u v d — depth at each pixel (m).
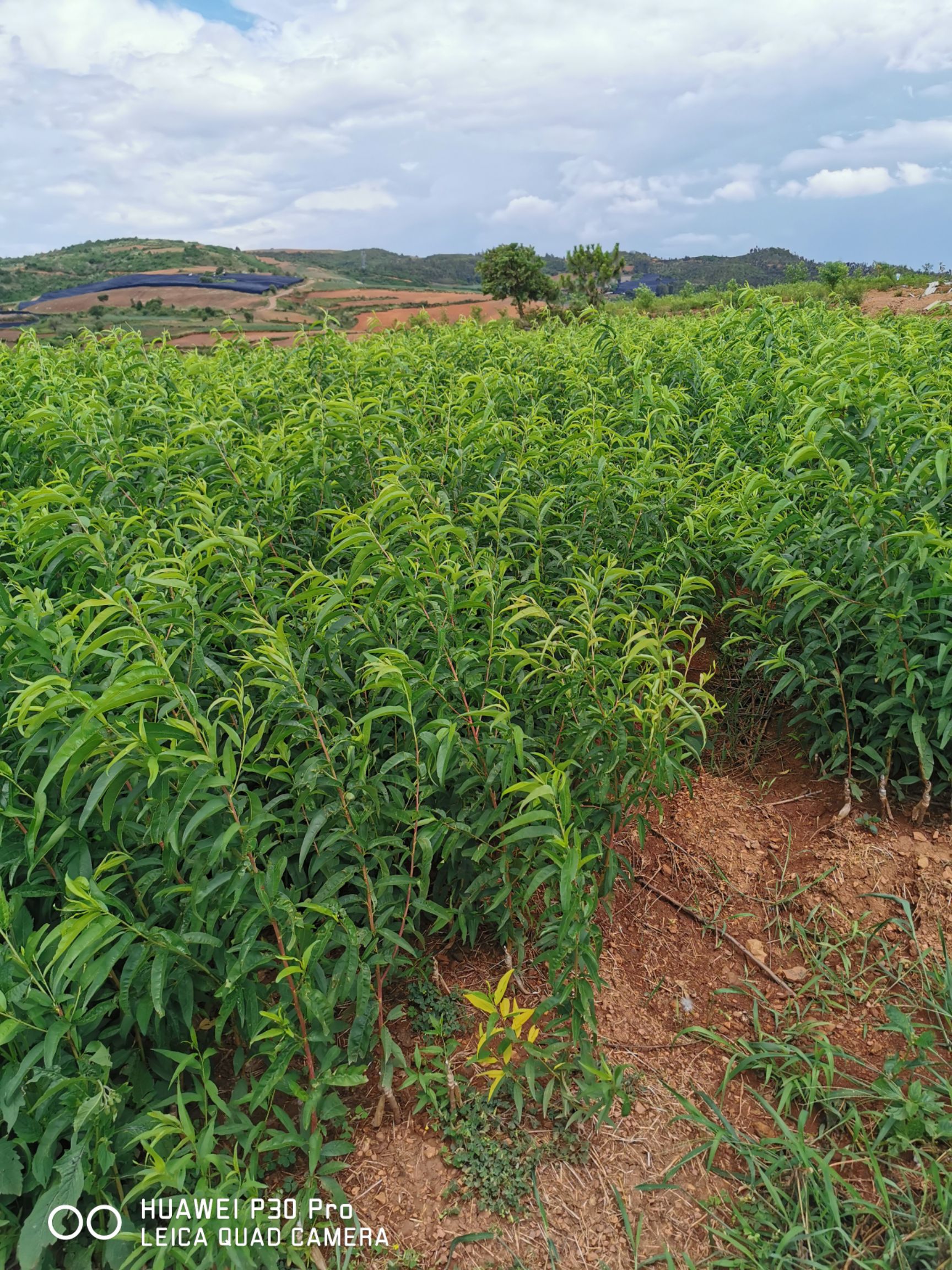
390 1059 2.58
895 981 2.86
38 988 2.19
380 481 3.29
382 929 2.44
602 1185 2.29
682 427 5.16
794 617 3.44
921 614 3.25
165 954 2.07
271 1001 2.51
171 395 5.07
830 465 3.32
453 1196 2.28
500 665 2.77
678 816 3.64
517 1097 2.38
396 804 2.49
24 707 1.89
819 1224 2.16
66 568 3.34
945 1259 2.03
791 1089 2.49
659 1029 2.78
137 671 1.89
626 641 3.56
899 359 4.79
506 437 4.33
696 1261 2.12
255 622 2.80
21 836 2.46
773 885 3.28
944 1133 2.26
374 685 2.29
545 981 2.86
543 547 3.79
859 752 3.62
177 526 3.17
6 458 4.39
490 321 9.02
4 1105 2.01
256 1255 2.07
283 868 2.20
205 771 2.02
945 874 3.11
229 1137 2.40
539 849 2.56
